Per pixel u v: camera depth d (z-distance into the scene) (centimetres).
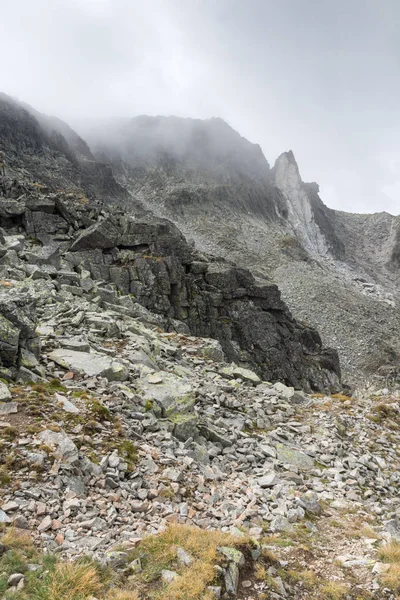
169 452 1603
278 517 1314
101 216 6375
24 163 16950
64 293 3625
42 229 5469
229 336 6594
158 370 2523
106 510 1147
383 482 1906
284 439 2186
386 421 2645
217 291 6888
